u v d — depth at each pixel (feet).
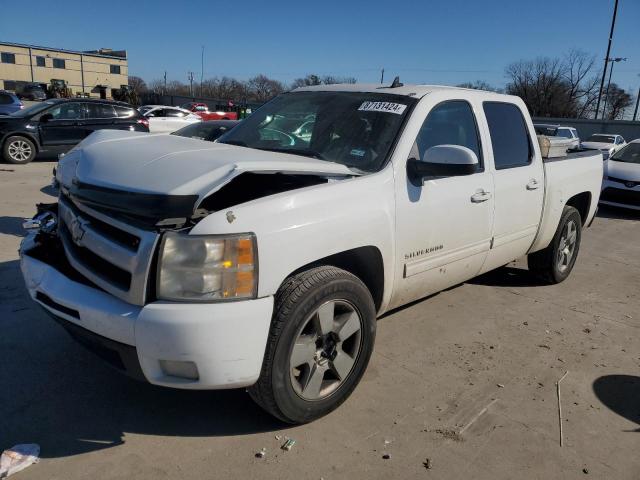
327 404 9.68
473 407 10.52
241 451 8.86
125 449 8.78
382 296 10.89
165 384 8.09
